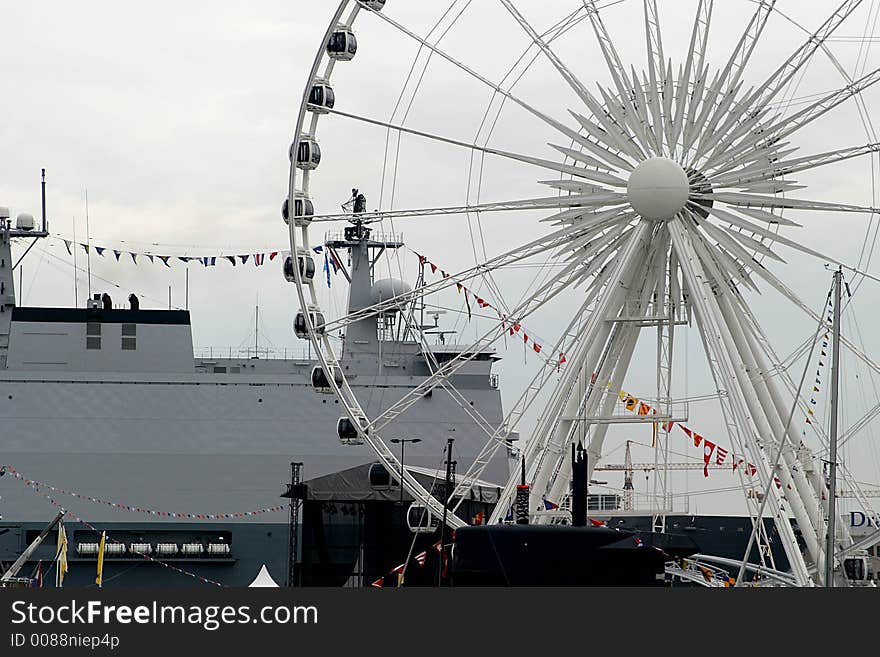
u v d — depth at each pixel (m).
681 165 67.50
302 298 68.50
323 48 68.00
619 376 69.00
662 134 67.62
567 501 74.31
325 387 69.31
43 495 95.62
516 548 50.38
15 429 96.31
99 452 96.38
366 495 85.31
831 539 59.59
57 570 72.75
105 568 95.19
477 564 50.78
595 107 68.12
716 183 67.50
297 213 69.12
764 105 67.00
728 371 65.19
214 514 96.31
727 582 65.69
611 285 67.38
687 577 67.19
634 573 50.25
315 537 87.75
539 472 67.06
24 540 95.00
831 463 60.62
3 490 95.38
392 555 85.88
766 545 70.50
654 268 68.44
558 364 67.62
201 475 96.62
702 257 67.19
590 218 68.00
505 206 68.44
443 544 68.12
